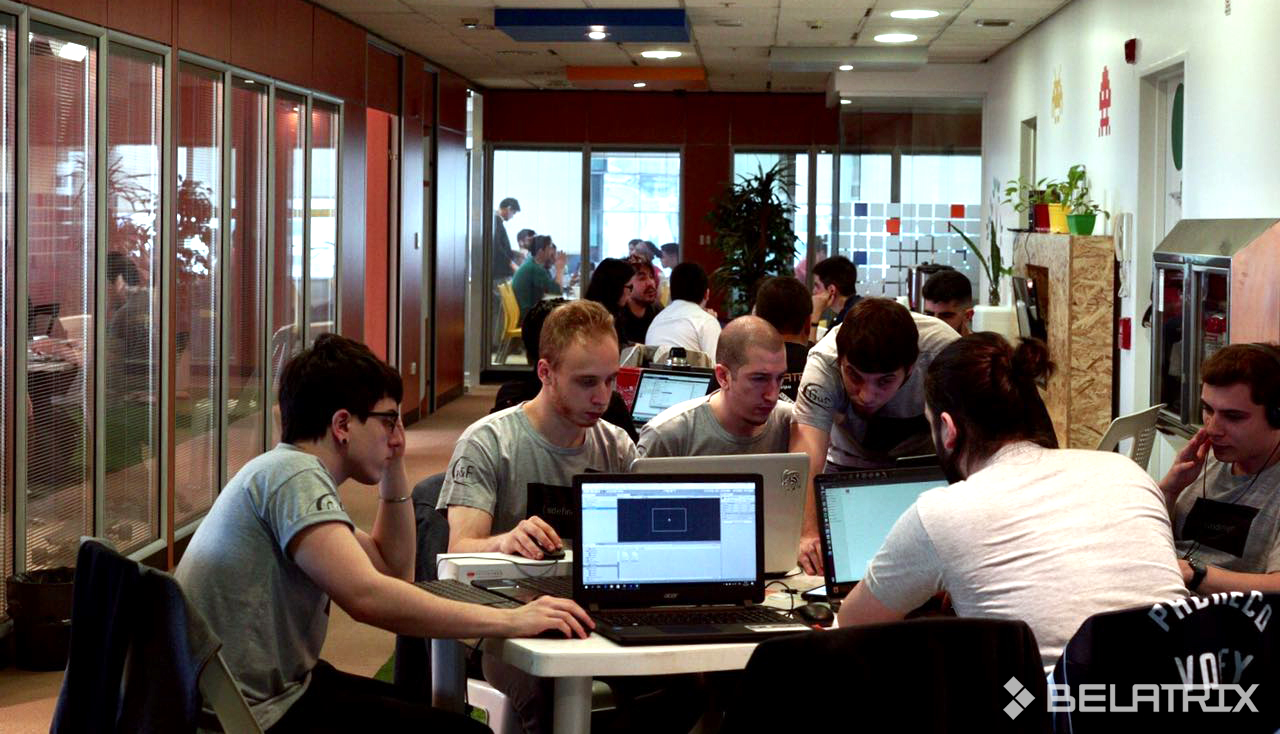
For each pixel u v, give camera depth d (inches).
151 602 99.6
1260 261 213.6
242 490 115.3
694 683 145.5
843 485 130.0
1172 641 92.0
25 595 216.2
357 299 418.3
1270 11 226.1
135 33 259.1
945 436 105.0
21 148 216.7
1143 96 302.7
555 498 140.7
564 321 140.1
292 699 116.4
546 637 114.3
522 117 634.8
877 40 439.2
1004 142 457.4
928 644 90.2
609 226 639.8
